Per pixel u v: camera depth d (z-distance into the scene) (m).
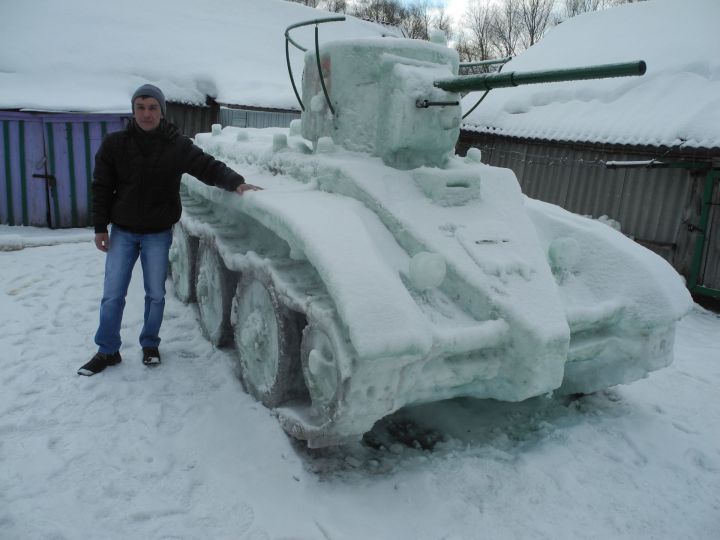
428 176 3.47
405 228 3.20
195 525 2.62
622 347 3.57
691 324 6.41
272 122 11.74
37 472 2.91
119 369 4.02
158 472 2.95
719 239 7.16
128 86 10.58
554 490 2.97
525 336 2.83
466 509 2.78
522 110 9.94
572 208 9.02
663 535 2.72
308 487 2.86
